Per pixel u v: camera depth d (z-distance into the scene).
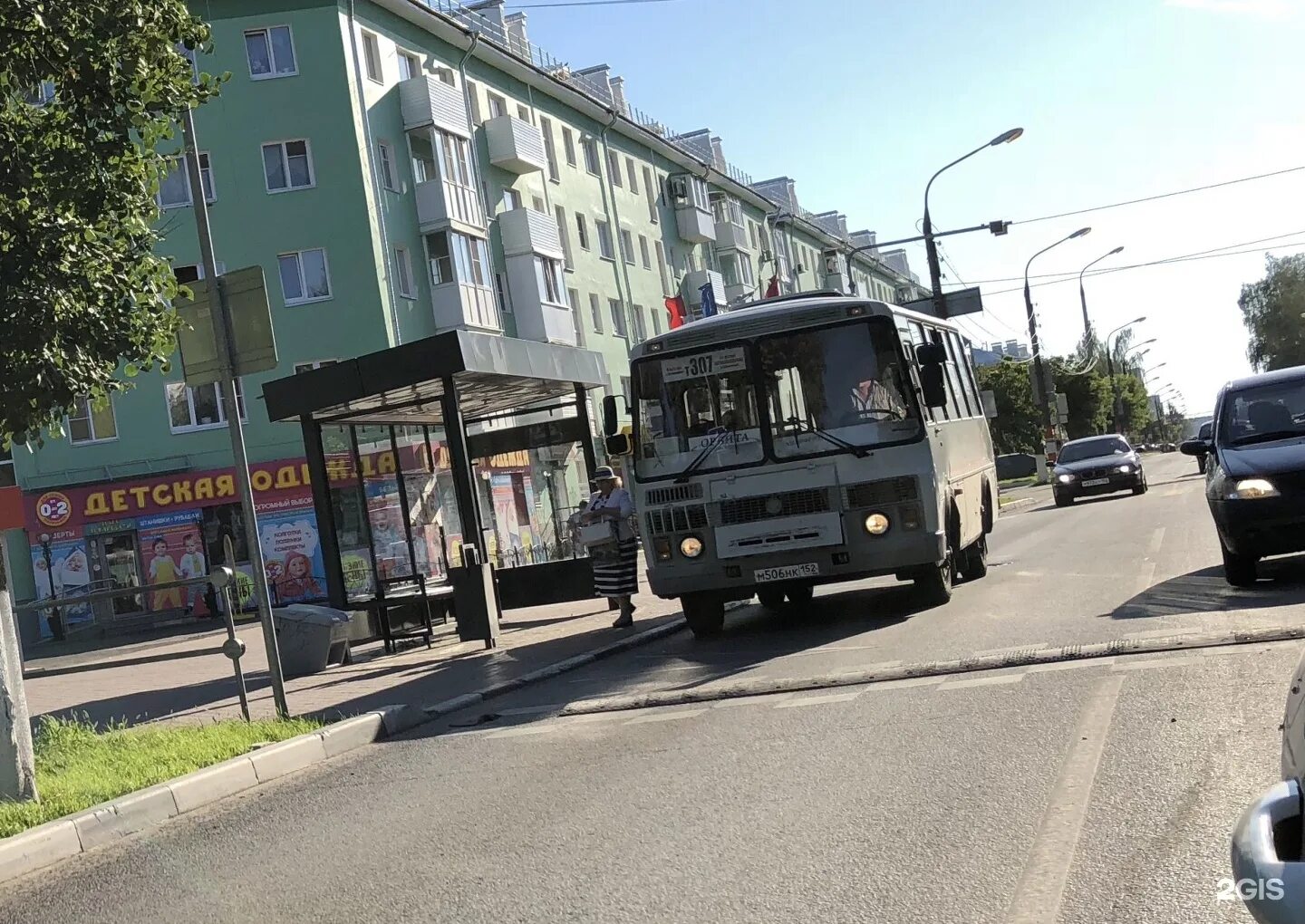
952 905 4.60
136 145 11.15
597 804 6.89
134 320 10.86
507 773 8.18
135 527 37.84
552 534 23.88
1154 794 5.70
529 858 5.95
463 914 5.20
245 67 38.12
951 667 9.62
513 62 47.38
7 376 10.00
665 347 13.88
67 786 9.02
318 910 5.57
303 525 37.84
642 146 59.81
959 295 34.53
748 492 13.43
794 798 6.44
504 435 20.06
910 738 7.48
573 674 13.04
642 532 13.84
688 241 63.56
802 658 11.55
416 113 40.88
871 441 13.20
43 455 38.00
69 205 10.21
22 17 9.46
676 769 7.52
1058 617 11.77
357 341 38.09
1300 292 105.56
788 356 13.52
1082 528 24.16
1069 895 4.56
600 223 54.50
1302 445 11.81
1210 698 7.46
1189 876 4.61
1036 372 49.88
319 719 11.07
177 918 5.80
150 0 10.27
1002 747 6.94
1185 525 21.14
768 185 87.25
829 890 4.91
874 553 13.16
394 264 39.47
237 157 37.88
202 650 22.55
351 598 17.31
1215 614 10.51
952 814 5.78
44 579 37.59
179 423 38.31
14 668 8.69
